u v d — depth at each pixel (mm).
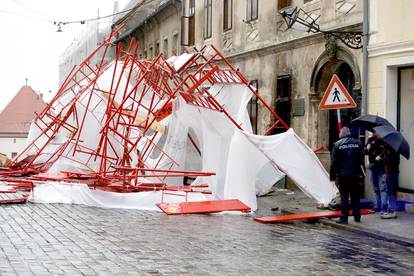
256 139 14461
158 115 18125
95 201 14602
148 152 17641
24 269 7453
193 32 30109
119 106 18109
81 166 19328
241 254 8930
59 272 7355
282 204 15695
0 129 68500
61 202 14984
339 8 17375
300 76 19828
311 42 19062
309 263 8430
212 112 15984
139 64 19094
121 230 10898
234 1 25000
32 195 15062
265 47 21938
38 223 11477
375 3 15164
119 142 18266
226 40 25797
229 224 12117
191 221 12438
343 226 11766
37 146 23469
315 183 14711
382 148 13023
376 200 13539
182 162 17219
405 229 11352
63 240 9625
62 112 22406
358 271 8031
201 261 8336
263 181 17672
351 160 11977
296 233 11156
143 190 15734
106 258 8297
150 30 39844
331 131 18953
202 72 19031
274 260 8562
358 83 16469
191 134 19172
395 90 14844
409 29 14141
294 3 20094
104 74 20250
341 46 17281
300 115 19797
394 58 14539
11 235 10000
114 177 16156
